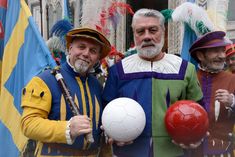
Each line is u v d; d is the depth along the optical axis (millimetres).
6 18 3705
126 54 4430
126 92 2762
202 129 2541
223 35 3230
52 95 2617
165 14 4012
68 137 2436
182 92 2773
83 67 2676
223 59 3256
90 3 4801
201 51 3295
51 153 2633
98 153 2816
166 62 2803
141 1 9164
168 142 2701
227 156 3180
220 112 3156
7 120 3500
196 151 2959
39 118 2533
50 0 8266
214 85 3246
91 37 2635
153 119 2701
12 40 3609
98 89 2869
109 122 2539
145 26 2699
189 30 4016
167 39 6676
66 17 5328
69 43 2799
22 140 3297
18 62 3549
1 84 3660
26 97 2613
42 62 3316
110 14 4629
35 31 3408
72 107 2562
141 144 2711
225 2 4684
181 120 2516
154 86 2738
